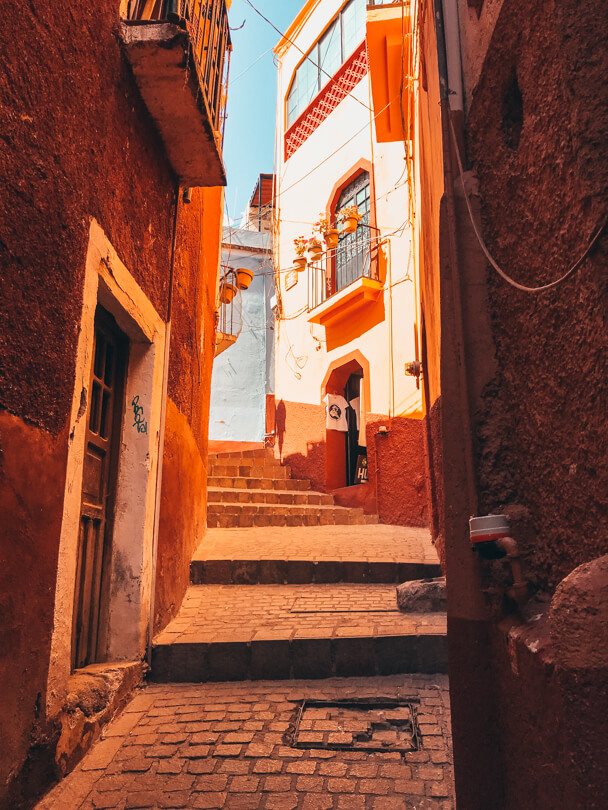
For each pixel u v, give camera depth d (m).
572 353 1.40
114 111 2.93
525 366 1.75
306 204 11.86
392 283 9.12
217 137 4.38
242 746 2.70
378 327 9.41
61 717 2.36
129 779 2.41
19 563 1.97
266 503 9.20
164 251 4.03
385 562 5.50
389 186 9.52
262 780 2.41
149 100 3.37
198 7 4.01
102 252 2.76
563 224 1.43
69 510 2.37
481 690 1.78
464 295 2.06
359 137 10.48
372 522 8.77
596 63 1.28
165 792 2.32
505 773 1.65
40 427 2.12
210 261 7.47
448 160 2.23
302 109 12.56
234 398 16.19
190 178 4.29
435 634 3.72
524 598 1.62
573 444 1.42
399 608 4.47
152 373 3.73
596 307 1.25
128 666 3.29
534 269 1.65
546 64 1.48
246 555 5.71
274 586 5.36
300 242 10.58
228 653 3.62
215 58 4.43
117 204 3.02
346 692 3.36
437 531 5.80
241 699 3.28
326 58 11.90
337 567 5.48
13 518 1.93
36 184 2.07
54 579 2.23
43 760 2.19
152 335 3.74
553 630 1.17
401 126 7.80
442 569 5.09
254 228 17.39
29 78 2.02
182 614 4.44
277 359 12.60
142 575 3.51
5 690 1.90
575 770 1.09
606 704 1.04
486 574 1.84
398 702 3.19
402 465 8.52
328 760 2.57
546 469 1.61
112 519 3.54
